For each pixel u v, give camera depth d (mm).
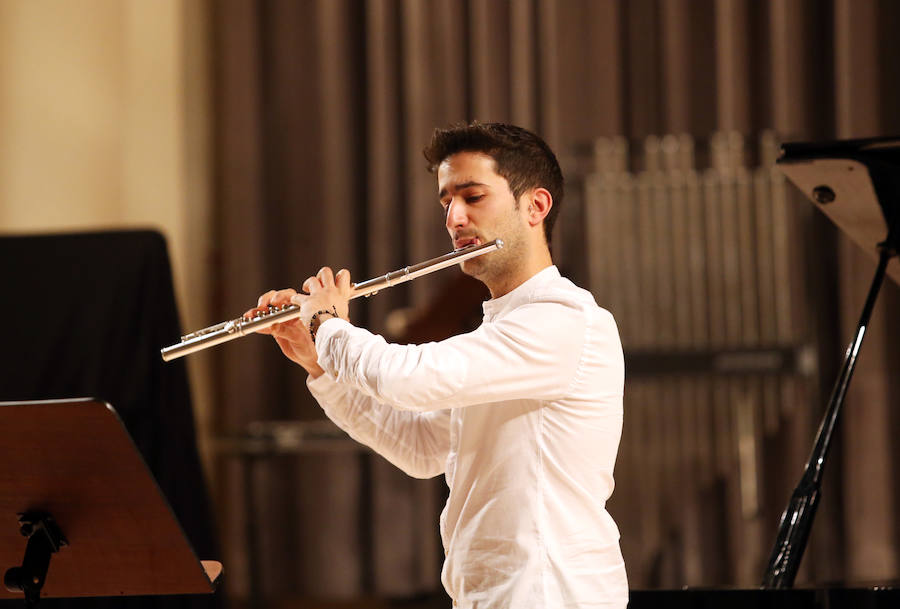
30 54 13992
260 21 14195
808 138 13219
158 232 7973
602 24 13477
